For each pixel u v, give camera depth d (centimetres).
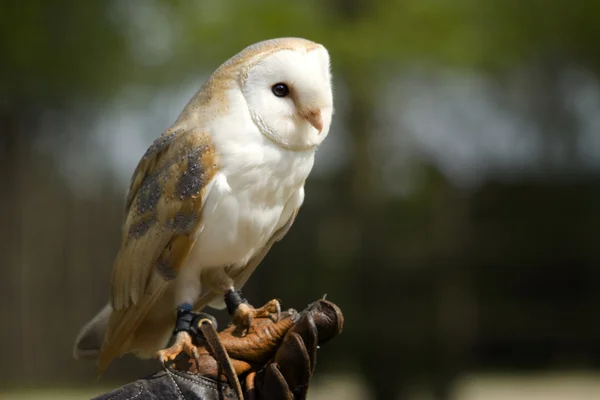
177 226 487
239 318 477
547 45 1644
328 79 496
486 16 1577
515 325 1930
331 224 1631
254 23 1486
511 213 1914
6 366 1563
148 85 1548
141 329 536
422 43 1487
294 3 1541
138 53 1545
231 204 483
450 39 1512
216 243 492
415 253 1645
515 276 1928
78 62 1508
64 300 1585
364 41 1451
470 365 1822
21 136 1591
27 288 1576
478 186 1906
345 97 1527
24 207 1585
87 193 1606
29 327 1573
